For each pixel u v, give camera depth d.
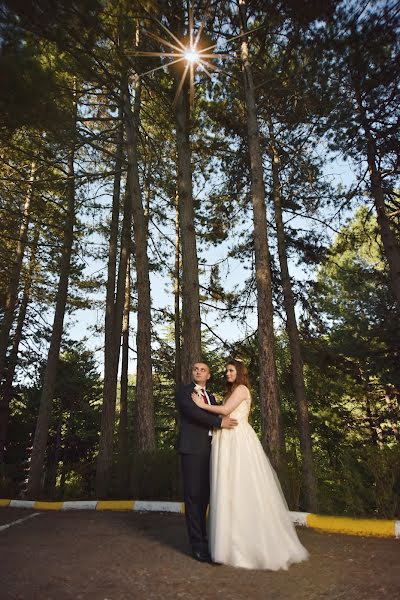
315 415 19.62
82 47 12.12
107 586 3.03
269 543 3.47
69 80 14.33
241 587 3.01
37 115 10.55
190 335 11.09
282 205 14.09
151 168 15.80
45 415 14.09
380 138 12.02
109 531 5.06
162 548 4.13
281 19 10.81
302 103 11.76
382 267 21.94
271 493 3.73
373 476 6.14
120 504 7.14
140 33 12.33
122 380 17.88
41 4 10.08
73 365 25.80
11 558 3.71
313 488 11.66
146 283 12.22
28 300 22.08
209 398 4.11
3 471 13.82
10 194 15.40
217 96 14.05
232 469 3.75
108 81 12.88
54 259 18.81
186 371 10.81
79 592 2.90
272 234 14.55
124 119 13.37
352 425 19.67
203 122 14.13
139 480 8.62
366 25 9.80
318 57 10.77
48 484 28.48
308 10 10.11
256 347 13.88
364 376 18.56
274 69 11.70
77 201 15.97
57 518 6.24
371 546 4.13
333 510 6.55
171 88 13.96
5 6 10.05
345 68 10.84
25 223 18.05
